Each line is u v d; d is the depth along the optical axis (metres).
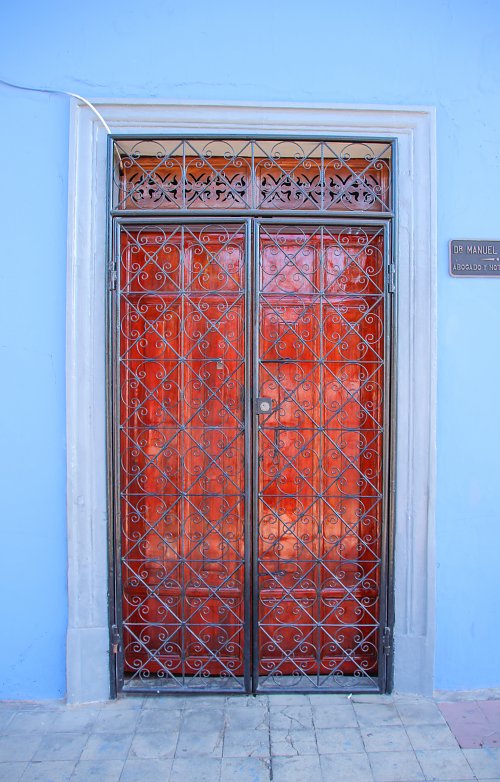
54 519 2.40
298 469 2.50
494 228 2.41
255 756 2.05
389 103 2.38
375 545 2.49
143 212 2.38
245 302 2.38
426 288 2.39
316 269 2.49
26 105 2.35
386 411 2.39
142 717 2.28
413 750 2.08
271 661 2.51
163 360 2.46
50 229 2.37
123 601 2.49
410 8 2.37
